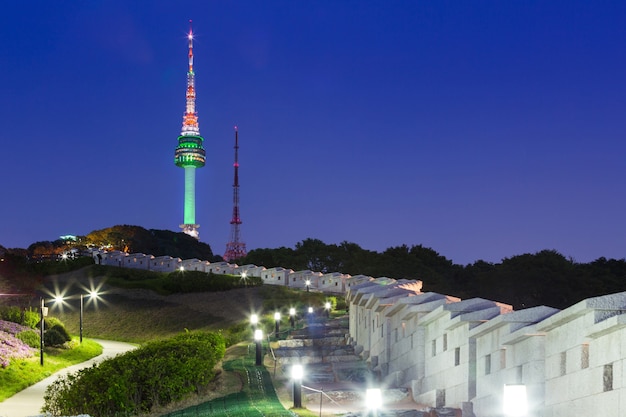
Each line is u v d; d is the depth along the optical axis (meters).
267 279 110.44
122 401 29.33
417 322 27.73
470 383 22.95
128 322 86.50
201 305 93.19
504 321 20.38
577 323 17.36
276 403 27.67
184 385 31.75
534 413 18.98
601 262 119.19
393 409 24.72
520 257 112.38
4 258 103.94
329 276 103.81
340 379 32.38
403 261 130.75
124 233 179.38
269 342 44.00
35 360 48.50
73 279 112.88
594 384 16.56
